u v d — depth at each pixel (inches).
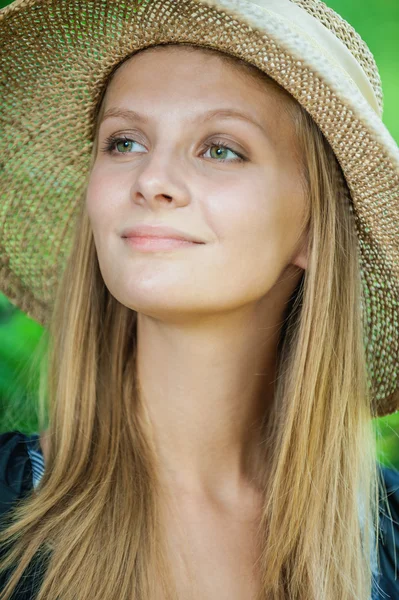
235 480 122.9
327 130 110.1
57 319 129.2
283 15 110.3
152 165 107.3
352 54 121.8
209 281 107.0
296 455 121.7
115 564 110.5
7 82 121.7
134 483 117.5
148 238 106.5
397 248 120.0
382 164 110.7
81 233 127.3
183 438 119.5
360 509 125.9
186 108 108.7
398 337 128.0
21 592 108.2
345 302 123.7
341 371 124.7
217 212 106.7
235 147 109.9
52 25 115.5
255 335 119.2
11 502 115.3
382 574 125.2
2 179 127.5
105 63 116.7
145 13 109.3
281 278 121.5
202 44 109.0
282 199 112.9
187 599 113.3
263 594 115.7
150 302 106.3
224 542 118.3
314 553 119.1
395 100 184.4
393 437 180.7
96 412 123.6
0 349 160.4
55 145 127.6
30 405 155.7
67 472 118.6
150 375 119.3
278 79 106.5
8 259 131.3
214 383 117.6
